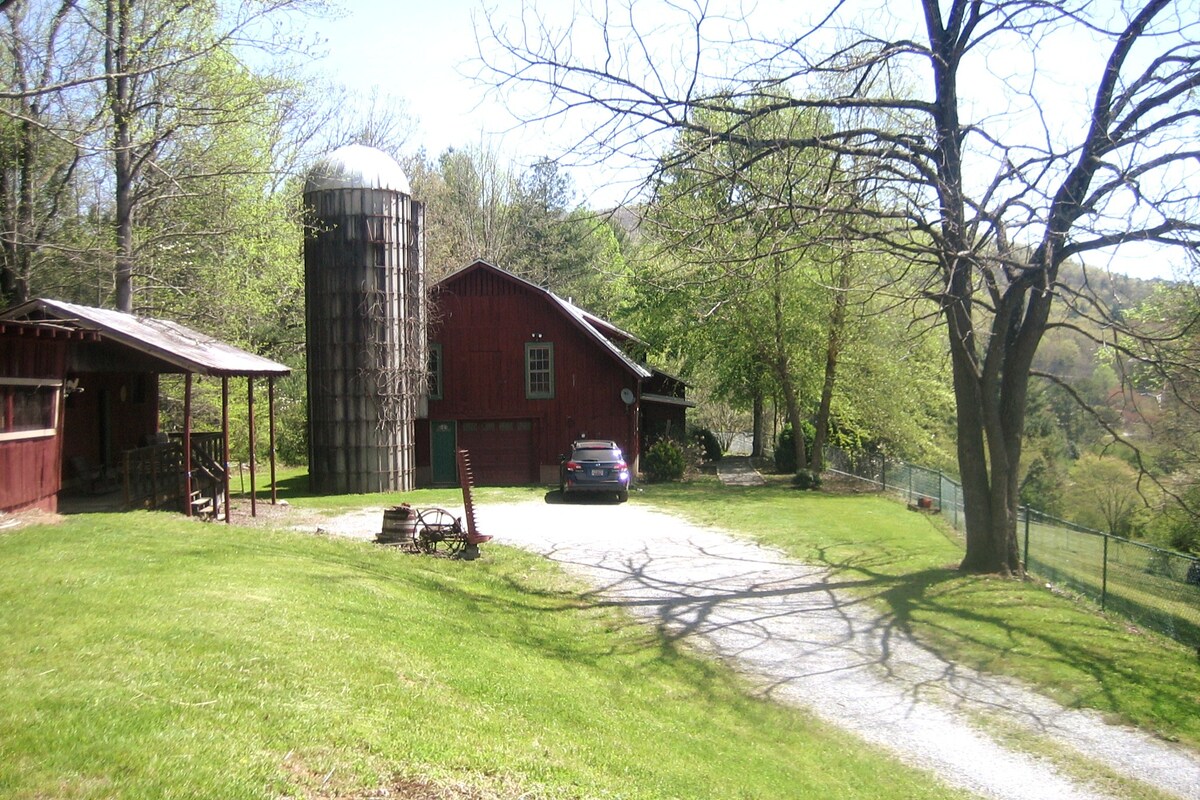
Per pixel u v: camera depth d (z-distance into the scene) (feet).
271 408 76.23
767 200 44.47
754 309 107.04
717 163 43.55
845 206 47.85
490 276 107.86
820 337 110.01
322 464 91.97
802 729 29.53
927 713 31.22
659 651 37.19
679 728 27.73
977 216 42.80
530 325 107.45
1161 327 58.54
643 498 91.56
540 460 107.55
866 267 70.79
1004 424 53.62
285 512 73.31
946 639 39.88
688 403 152.05
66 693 19.02
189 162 80.74
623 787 20.53
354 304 90.99
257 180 89.76
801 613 44.09
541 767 20.47
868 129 45.37
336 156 92.63
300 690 21.91
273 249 98.68
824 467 121.70
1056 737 29.22
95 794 14.88
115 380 67.15
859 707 31.73
